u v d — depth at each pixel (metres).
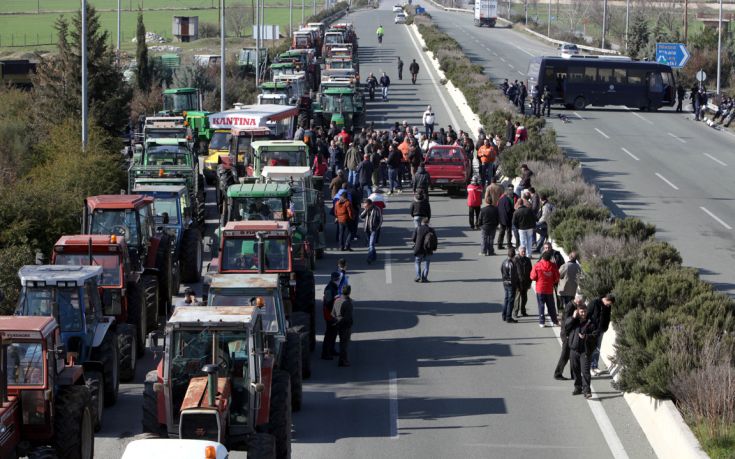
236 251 57.31
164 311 65.56
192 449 32.03
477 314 67.81
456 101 187.50
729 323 54.09
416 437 46.50
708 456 40.34
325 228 95.88
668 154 140.75
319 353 59.47
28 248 68.06
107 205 61.19
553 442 45.97
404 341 61.84
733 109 170.12
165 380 38.25
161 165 91.62
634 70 187.12
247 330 38.41
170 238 67.19
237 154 107.19
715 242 91.19
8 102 133.00
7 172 92.69
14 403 36.78
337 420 48.56
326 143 120.75
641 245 76.38
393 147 111.81
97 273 48.12
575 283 63.91
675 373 46.94
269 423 40.41
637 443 46.06
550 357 58.69
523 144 121.88
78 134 109.00
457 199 110.75
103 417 48.34
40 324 37.84
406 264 82.38
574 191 99.00
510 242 86.25
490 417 49.09
